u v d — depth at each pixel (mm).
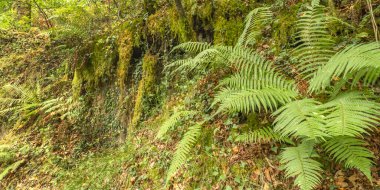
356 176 3195
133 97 6734
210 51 4387
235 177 3896
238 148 4156
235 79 4207
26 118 8195
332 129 2736
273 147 3824
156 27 6621
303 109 3113
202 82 5504
